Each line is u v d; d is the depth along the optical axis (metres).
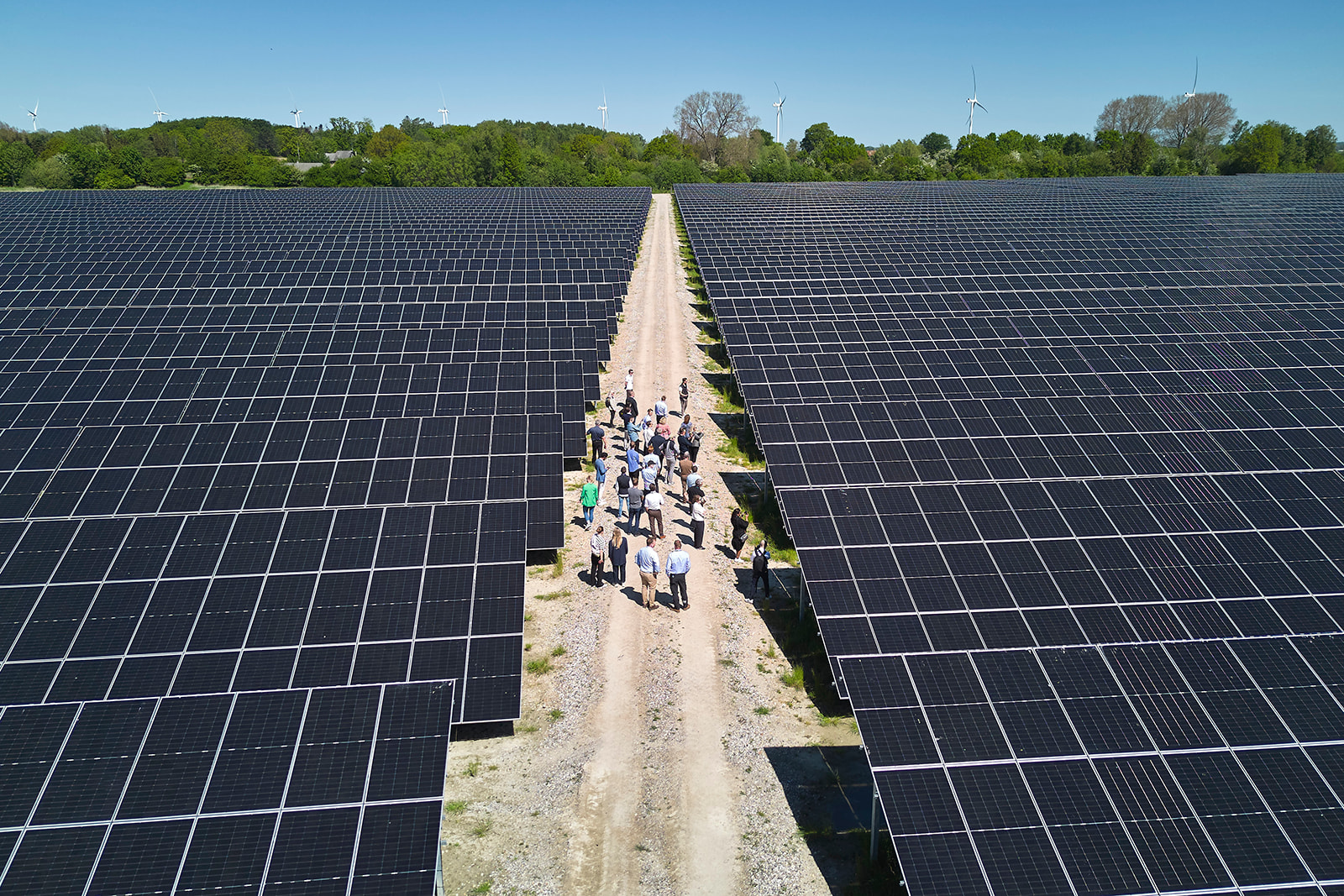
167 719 16.47
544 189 137.12
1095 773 17.20
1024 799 16.78
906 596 23.41
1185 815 16.30
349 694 17.12
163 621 21.97
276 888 13.81
